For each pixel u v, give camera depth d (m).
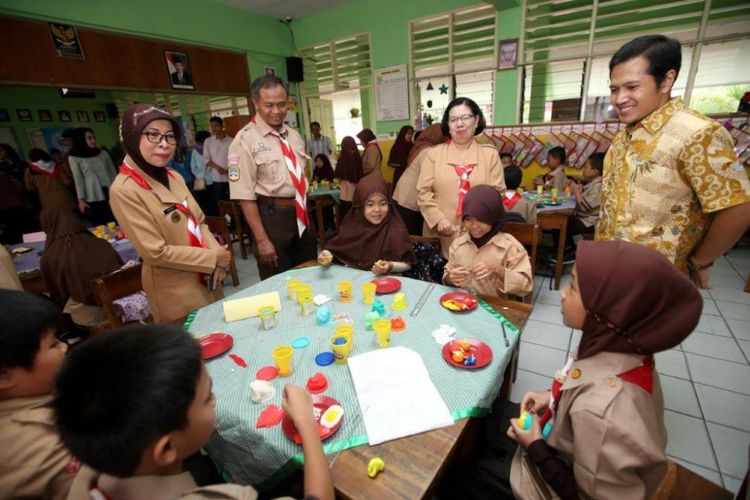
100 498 0.54
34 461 0.67
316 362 1.02
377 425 0.79
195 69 4.63
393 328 1.17
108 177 4.04
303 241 2.31
